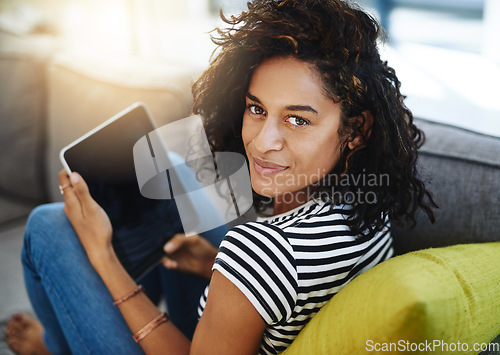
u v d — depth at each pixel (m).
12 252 1.48
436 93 2.54
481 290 0.58
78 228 0.85
